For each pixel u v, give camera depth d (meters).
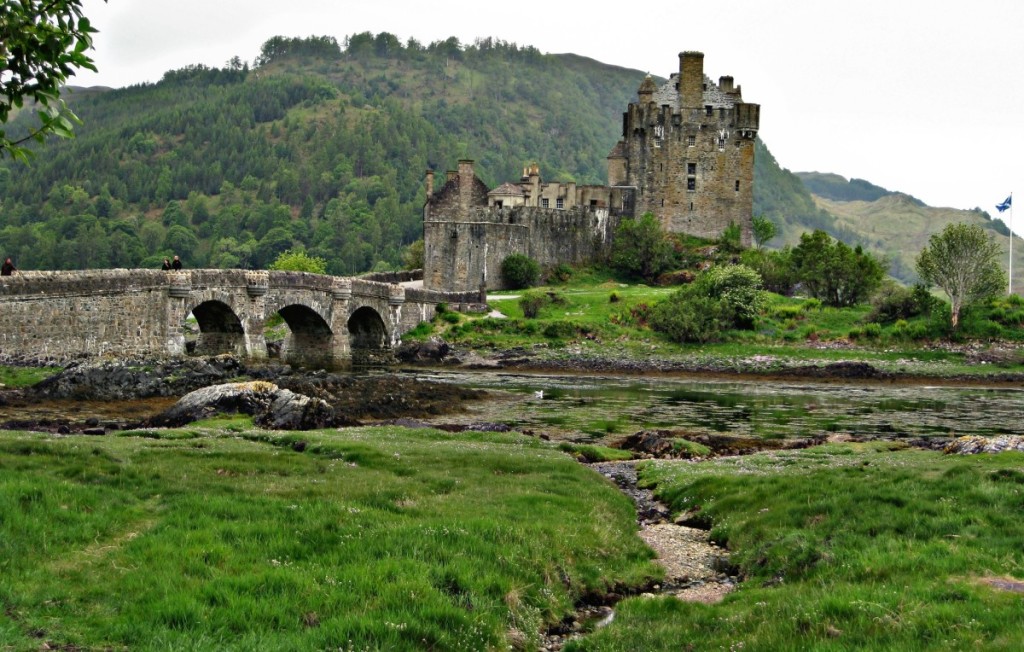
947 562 20.05
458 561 20.38
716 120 153.50
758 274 121.56
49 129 17.05
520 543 22.58
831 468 33.50
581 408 64.62
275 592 17.98
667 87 159.50
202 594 17.42
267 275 77.75
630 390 80.81
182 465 28.53
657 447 45.75
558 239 146.38
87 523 20.92
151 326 64.81
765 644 16.89
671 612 20.16
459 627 17.61
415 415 57.22
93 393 52.44
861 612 17.56
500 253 138.25
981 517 23.20
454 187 138.00
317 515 22.81
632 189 154.50
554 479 32.69
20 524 20.02
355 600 17.91
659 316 111.38
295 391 55.03
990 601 17.61
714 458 42.84
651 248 145.50
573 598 21.50
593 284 143.25
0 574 17.77
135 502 23.52
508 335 110.94
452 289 137.62
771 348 107.06
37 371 53.75
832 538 23.19
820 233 129.50
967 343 108.19
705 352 106.06
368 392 58.69
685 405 69.06
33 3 17.34
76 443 30.44
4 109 16.80
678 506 32.22
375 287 100.38
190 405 46.66
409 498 26.70
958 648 15.59
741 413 64.56
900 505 24.98
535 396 71.62
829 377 97.50
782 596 19.69
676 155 153.38
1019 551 20.77
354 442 37.03
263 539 20.89
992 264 113.00
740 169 153.88
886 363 101.19
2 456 26.92
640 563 24.44
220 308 74.56
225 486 25.92
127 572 18.36
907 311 114.12
